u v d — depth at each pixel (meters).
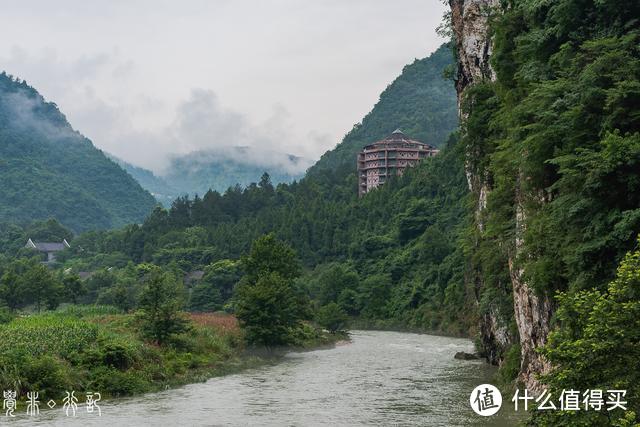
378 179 193.38
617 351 15.84
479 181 52.72
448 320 105.75
